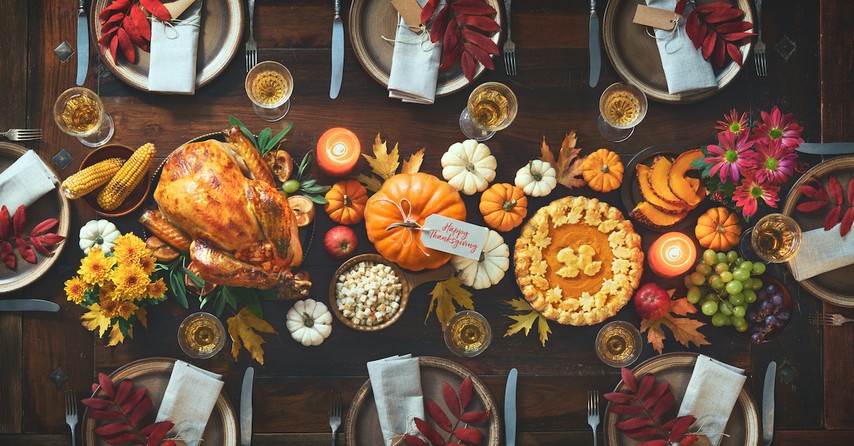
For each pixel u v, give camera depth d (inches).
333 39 99.0
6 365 97.5
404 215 92.6
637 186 99.9
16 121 99.0
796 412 100.7
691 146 101.8
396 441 95.4
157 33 96.3
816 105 102.3
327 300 99.4
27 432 97.5
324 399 99.1
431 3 95.3
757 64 101.6
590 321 97.9
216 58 99.0
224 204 83.1
